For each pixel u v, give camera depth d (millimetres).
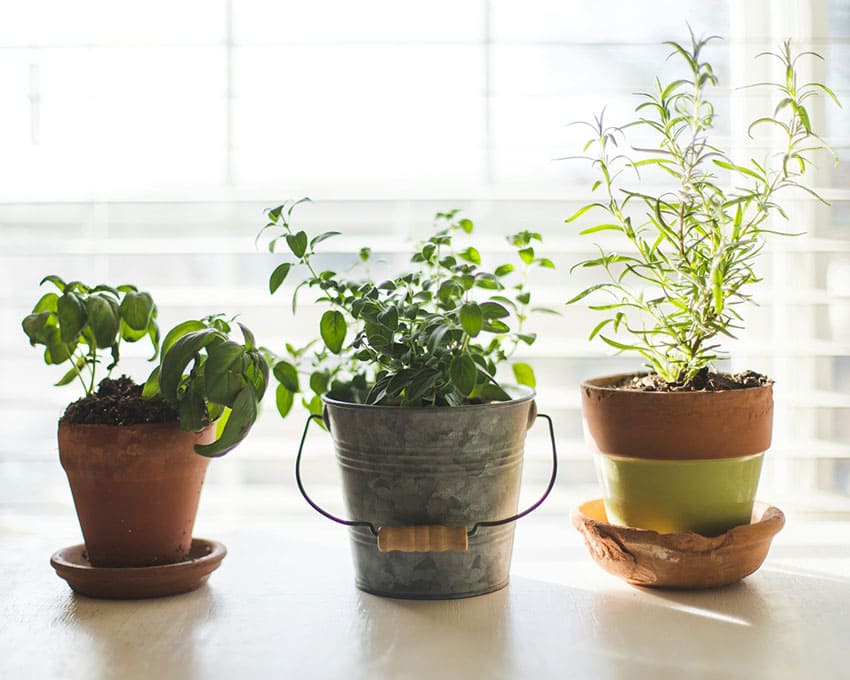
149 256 1548
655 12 1521
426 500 1136
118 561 1187
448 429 1115
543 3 1525
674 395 1147
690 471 1162
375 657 1002
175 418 1178
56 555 1225
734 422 1152
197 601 1180
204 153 1523
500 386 1274
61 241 1522
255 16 1524
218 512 1580
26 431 1574
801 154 1489
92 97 1516
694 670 961
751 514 1233
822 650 1010
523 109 1528
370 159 1534
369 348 1230
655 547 1149
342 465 1184
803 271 1507
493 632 1067
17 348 1551
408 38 1528
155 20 1520
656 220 1357
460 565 1164
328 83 1531
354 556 1217
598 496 1577
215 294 1532
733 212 1495
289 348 1379
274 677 956
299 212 1527
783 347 1487
